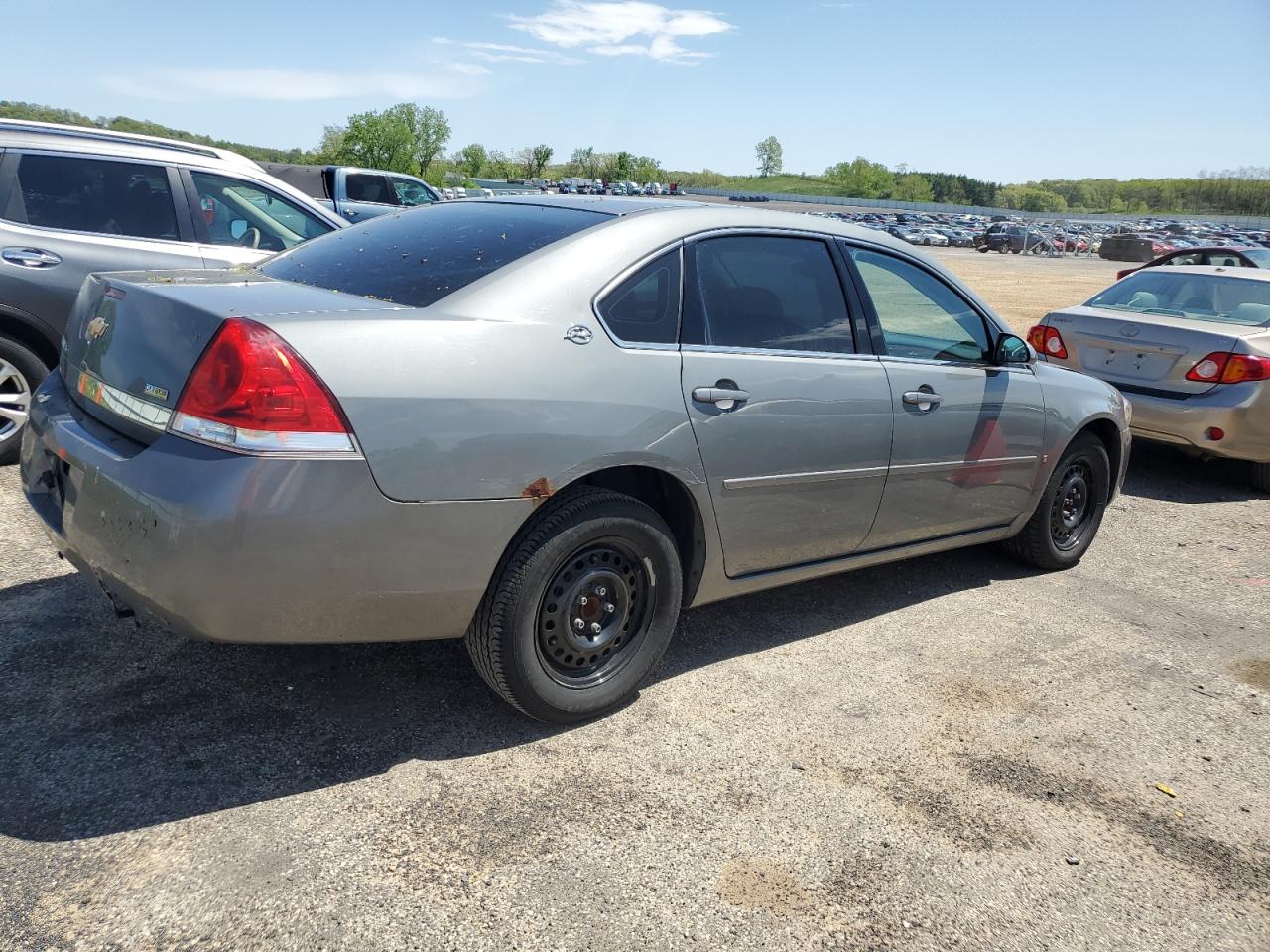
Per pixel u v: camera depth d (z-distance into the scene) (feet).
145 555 8.00
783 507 11.41
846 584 15.12
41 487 9.77
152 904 7.18
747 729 10.48
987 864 8.57
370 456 8.20
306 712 10.02
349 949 6.93
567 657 9.93
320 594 8.28
